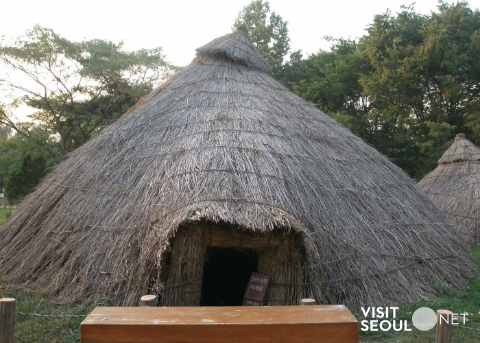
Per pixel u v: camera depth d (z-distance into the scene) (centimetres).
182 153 688
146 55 2342
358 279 639
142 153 739
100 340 284
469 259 880
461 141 1470
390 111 2519
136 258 596
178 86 914
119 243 618
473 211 1240
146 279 559
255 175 636
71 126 2428
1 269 725
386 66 2442
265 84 939
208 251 679
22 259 713
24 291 645
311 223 630
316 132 834
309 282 596
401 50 2409
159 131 773
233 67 964
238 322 289
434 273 735
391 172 891
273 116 809
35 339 520
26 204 846
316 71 3130
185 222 542
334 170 757
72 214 708
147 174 684
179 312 315
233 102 823
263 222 537
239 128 736
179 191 611
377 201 766
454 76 2372
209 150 677
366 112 2877
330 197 697
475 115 2320
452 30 2378
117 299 581
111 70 2230
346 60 2855
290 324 287
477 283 764
